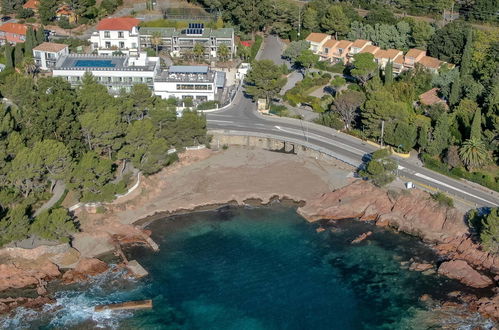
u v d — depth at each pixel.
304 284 158.38
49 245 164.62
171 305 151.00
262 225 183.38
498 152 197.00
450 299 151.38
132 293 154.62
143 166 192.75
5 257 162.38
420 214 179.25
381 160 190.88
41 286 155.62
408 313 147.62
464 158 191.88
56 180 187.12
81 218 178.88
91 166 176.12
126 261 165.62
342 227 181.50
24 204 168.50
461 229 172.75
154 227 182.12
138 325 144.50
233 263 166.38
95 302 151.38
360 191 191.25
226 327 144.50
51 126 189.12
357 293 154.88
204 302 152.25
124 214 184.50
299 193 196.62
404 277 159.88
